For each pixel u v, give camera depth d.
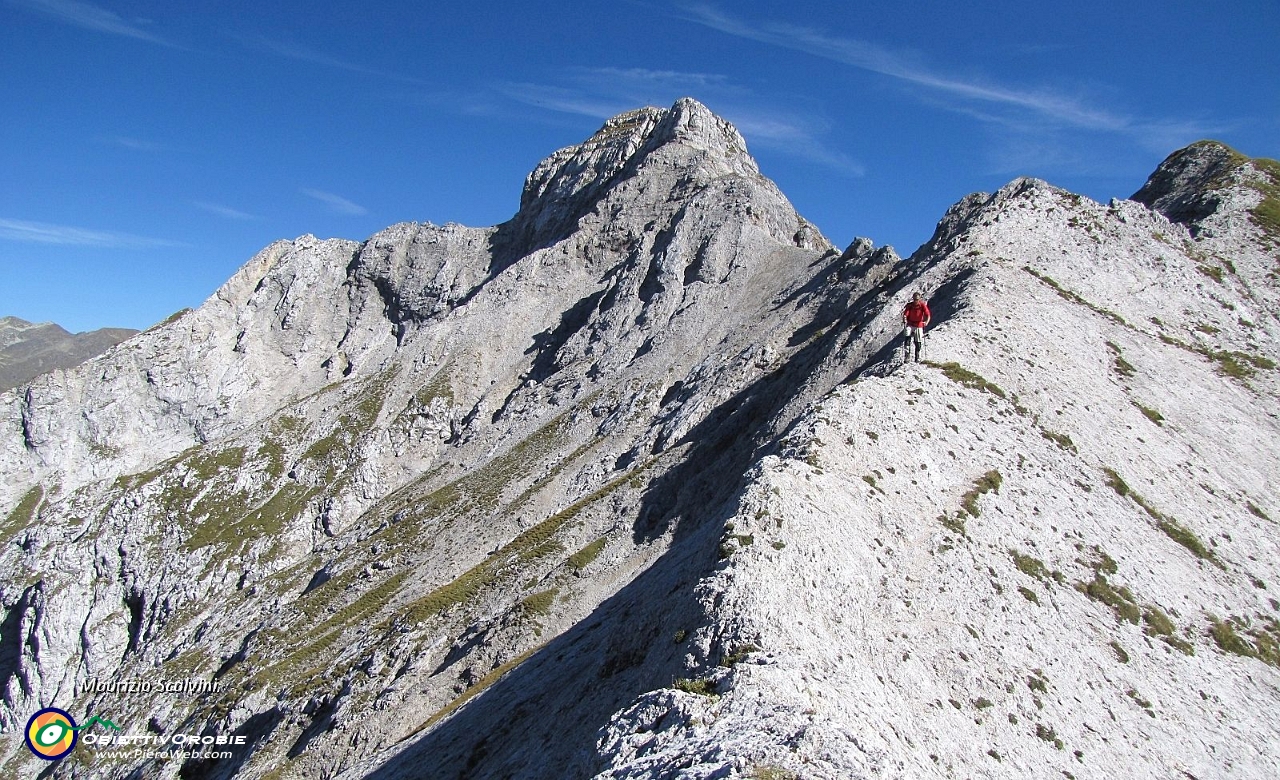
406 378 161.75
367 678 66.44
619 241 163.12
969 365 48.38
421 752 43.97
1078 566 37.00
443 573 89.12
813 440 36.28
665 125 178.38
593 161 189.25
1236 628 38.03
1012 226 70.69
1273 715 33.41
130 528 148.38
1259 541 45.88
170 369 189.62
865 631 27.69
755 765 16.83
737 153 175.88
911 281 67.44
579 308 155.75
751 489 31.50
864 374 52.50
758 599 25.73
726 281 122.94
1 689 142.12
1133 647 33.81
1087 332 59.31
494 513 97.56
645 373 112.00
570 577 64.69
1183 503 46.22
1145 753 28.98
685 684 22.78
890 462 37.16
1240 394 60.56
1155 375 58.03
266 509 147.12
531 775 30.42
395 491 140.88
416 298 191.12
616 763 20.47
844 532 31.14
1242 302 73.31
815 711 19.95
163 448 185.88
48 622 140.50
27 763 113.38
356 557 107.88
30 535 152.75
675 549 46.09
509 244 196.25
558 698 36.28
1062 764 26.83
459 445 139.75
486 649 59.19
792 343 88.94
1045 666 30.48
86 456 182.12
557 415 119.81
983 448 41.50
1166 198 102.50
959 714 26.62
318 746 60.62
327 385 186.50
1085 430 47.88
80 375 188.62
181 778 76.38
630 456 89.62
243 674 89.19
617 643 33.59
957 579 32.41
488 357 158.38
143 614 140.88
